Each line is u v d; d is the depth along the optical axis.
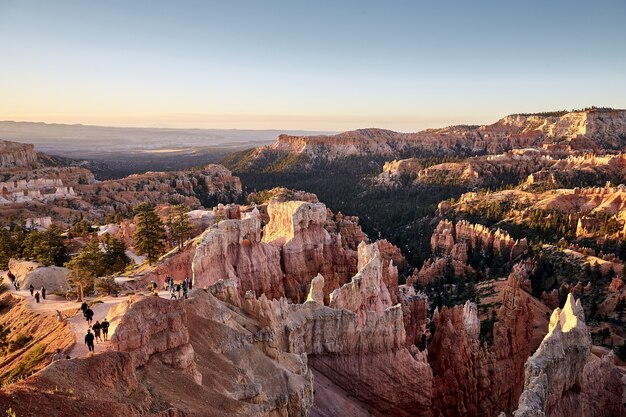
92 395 23.28
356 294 60.41
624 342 90.31
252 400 36.03
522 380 69.94
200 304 41.03
